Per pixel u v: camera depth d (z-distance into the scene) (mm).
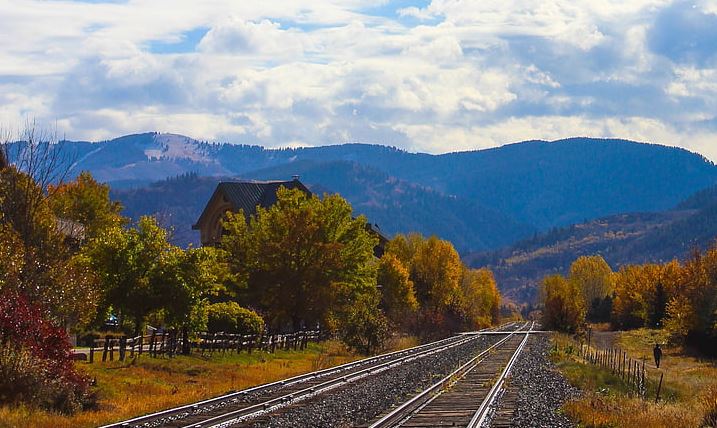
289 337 68188
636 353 92625
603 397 34312
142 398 34000
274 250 76312
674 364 78812
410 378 41281
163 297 49062
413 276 134875
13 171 41469
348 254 81438
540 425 24578
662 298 142125
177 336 51844
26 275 36406
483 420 24844
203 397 32344
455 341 88250
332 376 42312
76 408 29844
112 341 44500
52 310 36875
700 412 29375
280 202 84250
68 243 51188
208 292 52281
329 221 81812
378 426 23906
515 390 35156
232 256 79500
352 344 67500
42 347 31109
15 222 40125
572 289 140125
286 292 76000
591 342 111625
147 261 48875
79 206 71250
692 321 94625
